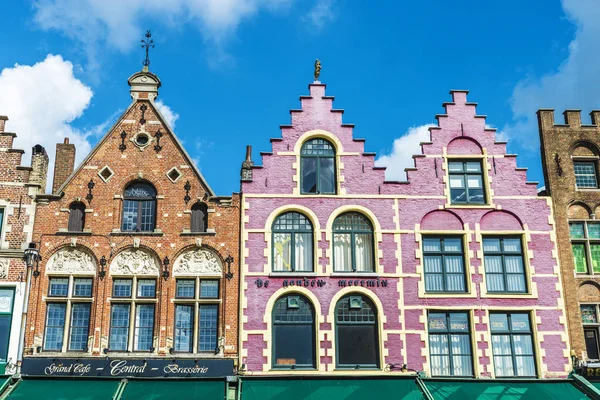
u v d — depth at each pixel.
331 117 26.58
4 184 24.83
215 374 23.06
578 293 25.02
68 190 24.98
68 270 24.20
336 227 25.41
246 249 24.61
